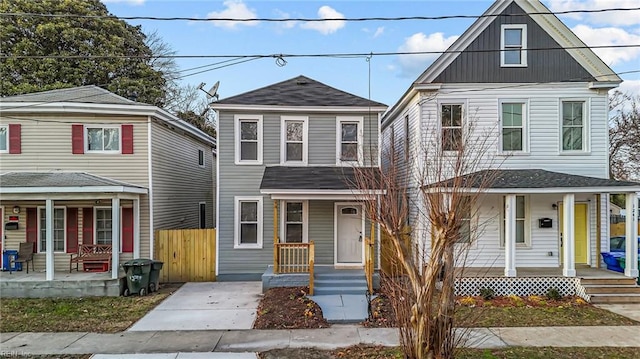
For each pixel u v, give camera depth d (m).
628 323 8.77
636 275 11.28
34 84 22.95
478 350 7.02
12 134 13.26
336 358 6.70
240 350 7.15
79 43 24.23
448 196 5.14
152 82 27.55
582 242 13.22
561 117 13.15
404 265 5.25
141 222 13.54
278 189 12.00
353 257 13.42
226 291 12.06
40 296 11.40
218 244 13.62
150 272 11.98
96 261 12.82
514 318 9.10
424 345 5.00
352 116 13.90
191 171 18.03
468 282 11.35
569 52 13.21
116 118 13.53
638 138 25.22
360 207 13.31
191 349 7.21
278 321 8.78
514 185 11.37
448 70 13.13
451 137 9.58
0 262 13.15
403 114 15.51
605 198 13.16
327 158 13.91
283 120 13.80
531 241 13.02
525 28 13.20
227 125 13.71
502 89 13.12
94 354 6.98
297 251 12.52
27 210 13.41
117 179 13.48
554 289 11.18
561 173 12.75
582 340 7.60
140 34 28.81
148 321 9.00
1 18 22.73
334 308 9.67
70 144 13.38
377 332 8.08
